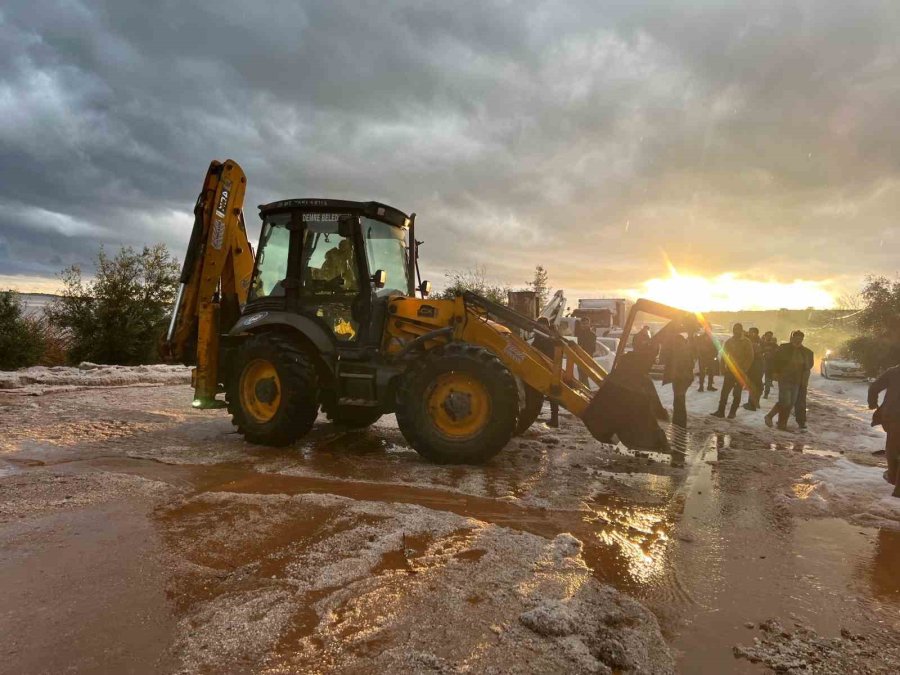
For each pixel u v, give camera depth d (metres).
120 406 8.02
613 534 3.73
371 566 2.99
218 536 3.36
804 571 3.25
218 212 6.81
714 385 15.35
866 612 2.77
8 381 9.34
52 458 5.14
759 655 2.36
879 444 7.50
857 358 18.95
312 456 5.64
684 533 3.81
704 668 2.26
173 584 2.74
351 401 6.05
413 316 6.11
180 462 5.16
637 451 5.94
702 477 5.32
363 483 4.67
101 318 15.29
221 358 6.60
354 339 6.03
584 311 27.61
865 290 18.98
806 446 7.26
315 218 6.21
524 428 7.00
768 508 4.41
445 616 2.49
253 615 2.45
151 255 16.11
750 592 2.96
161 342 6.77
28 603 2.53
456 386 5.52
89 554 3.05
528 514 4.07
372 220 6.38
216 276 6.92
